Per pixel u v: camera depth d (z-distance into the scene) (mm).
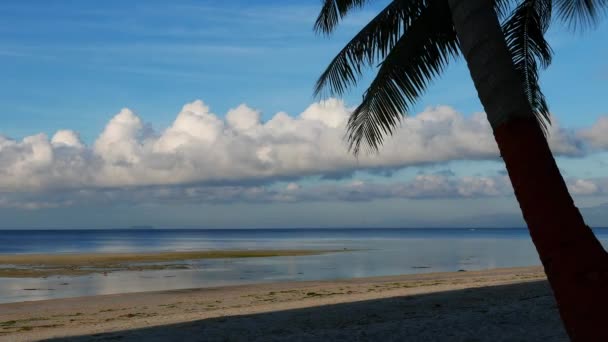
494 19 4105
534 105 8922
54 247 77875
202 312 14531
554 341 8969
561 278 3730
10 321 14539
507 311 11742
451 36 7363
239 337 10438
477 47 4070
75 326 13133
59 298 19641
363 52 7836
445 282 21438
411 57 7199
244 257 44219
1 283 25359
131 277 28031
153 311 15656
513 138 3938
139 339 10547
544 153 3910
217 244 89500
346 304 14562
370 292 18375
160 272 30797
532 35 8508
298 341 9648
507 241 98938
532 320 10680
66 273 30109
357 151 7754
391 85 7234
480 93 4098
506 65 4020
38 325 13688
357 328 10641
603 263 3689
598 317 3598
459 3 4184
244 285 22562
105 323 13211
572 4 8883
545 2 8570
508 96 3969
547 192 3828
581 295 3656
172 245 85312
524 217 3918
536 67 8727
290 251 54844
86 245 87562
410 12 7398
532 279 20234
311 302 15492
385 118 7332
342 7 7859
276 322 11969
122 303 17734
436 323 10695
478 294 15703
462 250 59844
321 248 66062
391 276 25828
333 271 31656
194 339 10367
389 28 7535
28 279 27125
